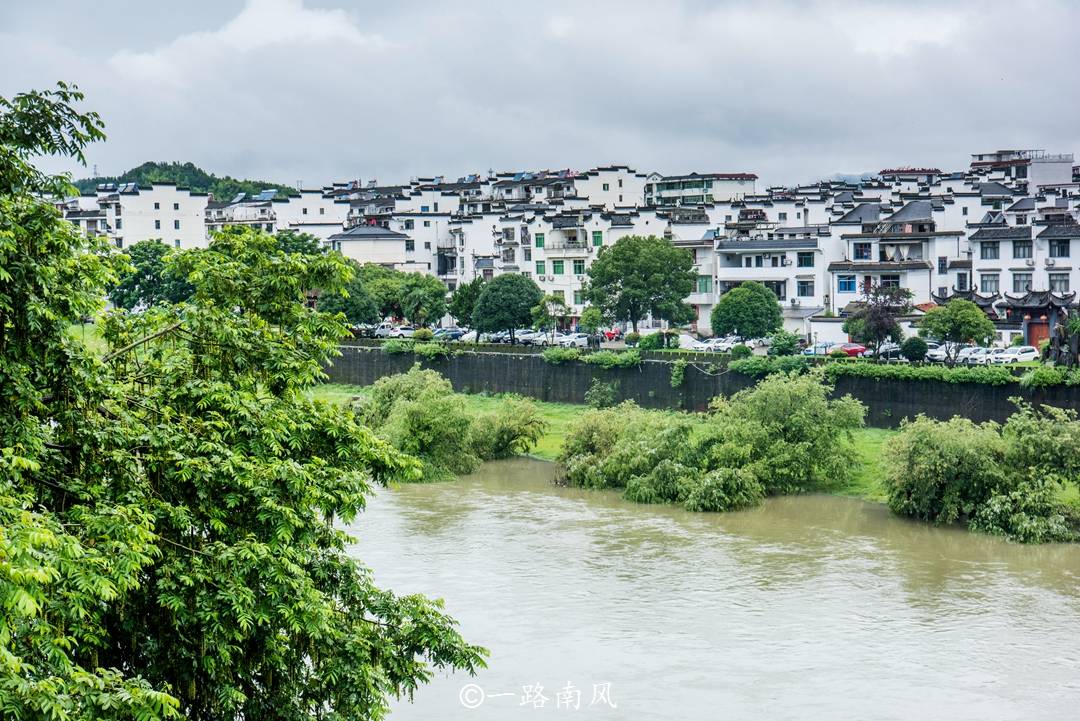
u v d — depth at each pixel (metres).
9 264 23.67
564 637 44.47
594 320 111.31
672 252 113.31
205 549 24.39
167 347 28.98
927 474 61.72
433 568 53.28
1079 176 187.62
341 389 110.12
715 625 45.78
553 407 97.19
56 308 24.88
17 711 17.17
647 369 92.69
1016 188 159.75
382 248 160.75
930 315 91.31
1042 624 45.59
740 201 161.75
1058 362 74.44
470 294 125.44
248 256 30.91
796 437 69.38
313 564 27.03
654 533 60.09
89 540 22.19
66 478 24.69
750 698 39.03
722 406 72.25
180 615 23.28
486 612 47.22
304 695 26.05
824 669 41.41
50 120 26.11
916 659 42.22
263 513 25.05
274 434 27.00
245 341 28.77
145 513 23.05
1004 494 60.53
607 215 139.12
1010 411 73.69
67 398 24.83
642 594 49.50
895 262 118.56
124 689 19.58
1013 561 54.53
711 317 111.50
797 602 48.44
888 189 177.75
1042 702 38.59
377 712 25.72
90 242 29.22
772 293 111.88
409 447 76.31
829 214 160.62
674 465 68.25
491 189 189.88
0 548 17.44
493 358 103.19
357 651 25.78
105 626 24.08
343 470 28.36
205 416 27.42
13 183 25.28
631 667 41.66
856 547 57.16
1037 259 108.81
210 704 24.56
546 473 77.56
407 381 85.25
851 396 73.44
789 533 60.09
